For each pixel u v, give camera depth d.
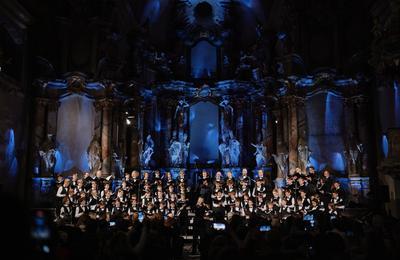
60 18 24.83
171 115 29.72
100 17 25.08
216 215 14.88
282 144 25.75
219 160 29.48
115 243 6.32
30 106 23.36
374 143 23.12
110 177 23.62
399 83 18.25
